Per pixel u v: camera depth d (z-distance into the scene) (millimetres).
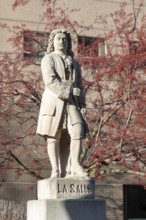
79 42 29547
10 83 24484
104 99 26391
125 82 23984
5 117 25562
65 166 13258
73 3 32562
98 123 24188
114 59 25250
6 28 30312
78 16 32469
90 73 26156
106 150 22859
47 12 28562
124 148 24562
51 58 13328
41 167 27062
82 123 12922
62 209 12055
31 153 28188
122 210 30828
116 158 22938
